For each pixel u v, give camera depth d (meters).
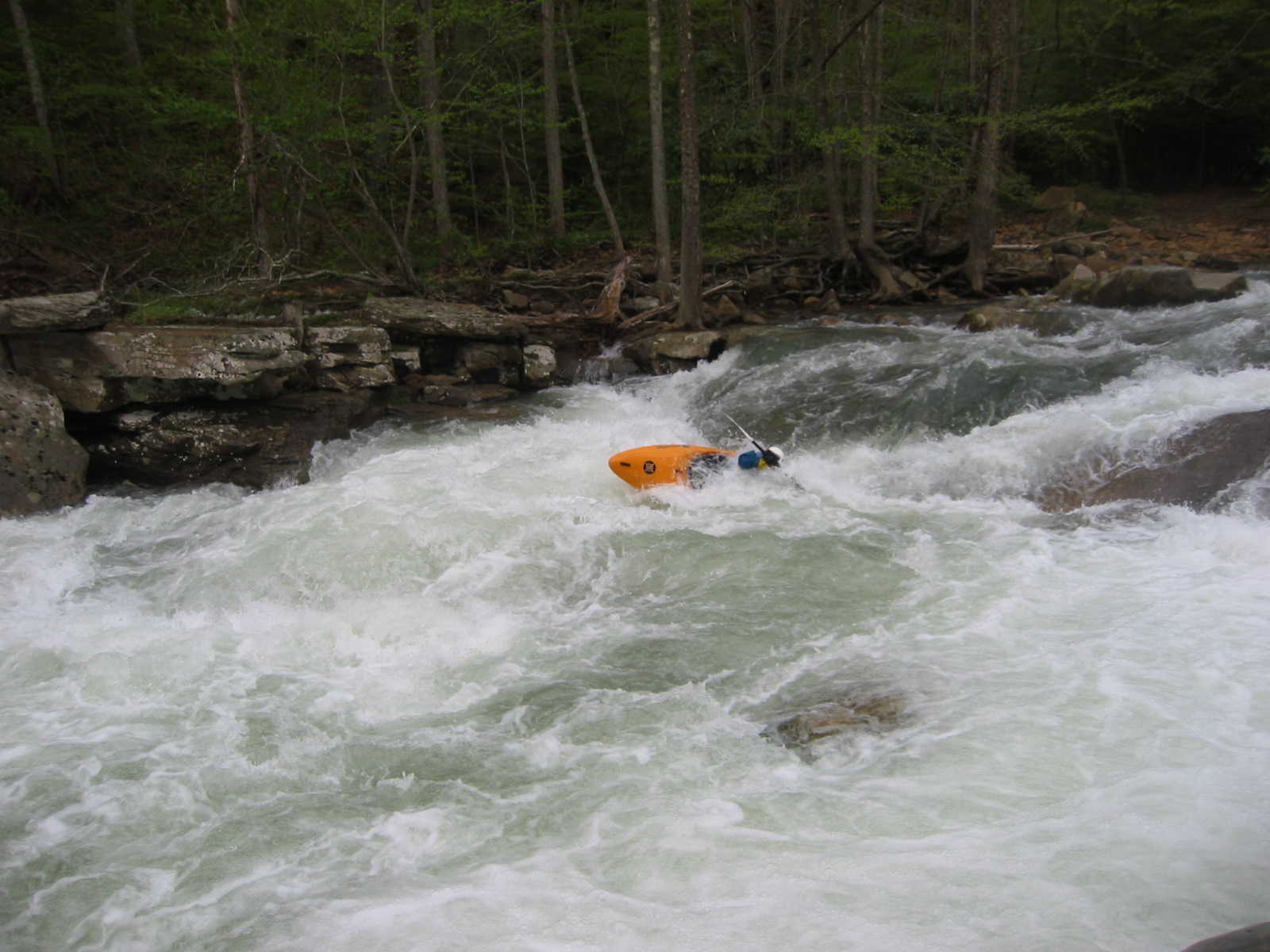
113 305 11.69
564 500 8.28
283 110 14.52
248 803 4.36
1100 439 8.03
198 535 8.08
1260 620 5.28
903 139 17.55
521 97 19.09
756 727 4.81
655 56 15.59
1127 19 20.73
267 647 5.98
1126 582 5.99
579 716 5.01
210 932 3.54
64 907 3.73
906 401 9.88
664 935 3.35
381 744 4.82
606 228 21.45
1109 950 3.12
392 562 7.15
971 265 16.34
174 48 17.78
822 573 6.61
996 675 5.00
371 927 3.50
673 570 6.85
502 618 6.30
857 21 15.80
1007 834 3.75
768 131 19.30
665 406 11.86
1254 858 3.49
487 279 16.00
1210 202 20.89
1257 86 20.11
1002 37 15.32
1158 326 11.12
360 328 11.55
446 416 11.48
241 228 17.42
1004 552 6.71
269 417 10.34
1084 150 22.11
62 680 5.56
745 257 17.75
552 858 3.84
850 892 3.50
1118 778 4.02
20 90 17.48
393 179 17.80
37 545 7.92
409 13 14.77
